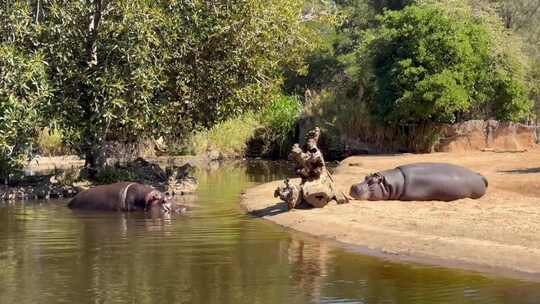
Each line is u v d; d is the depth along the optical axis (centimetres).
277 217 1436
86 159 2016
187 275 948
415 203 1516
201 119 2109
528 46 3600
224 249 1130
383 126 3102
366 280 927
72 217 1495
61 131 1928
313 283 910
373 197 1564
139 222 1420
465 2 3312
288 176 2420
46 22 1852
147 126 2002
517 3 4097
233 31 1983
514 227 1190
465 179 1591
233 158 3372
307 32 2250
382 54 3144
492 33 3164
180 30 1931
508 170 2031
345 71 3684
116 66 1880
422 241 1137
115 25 1864
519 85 3084
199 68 2009
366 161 2456
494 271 975
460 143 2944
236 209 1605
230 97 2052
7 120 1709
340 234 1235
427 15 3011
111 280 921
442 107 2881
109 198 1612
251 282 913
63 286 890
